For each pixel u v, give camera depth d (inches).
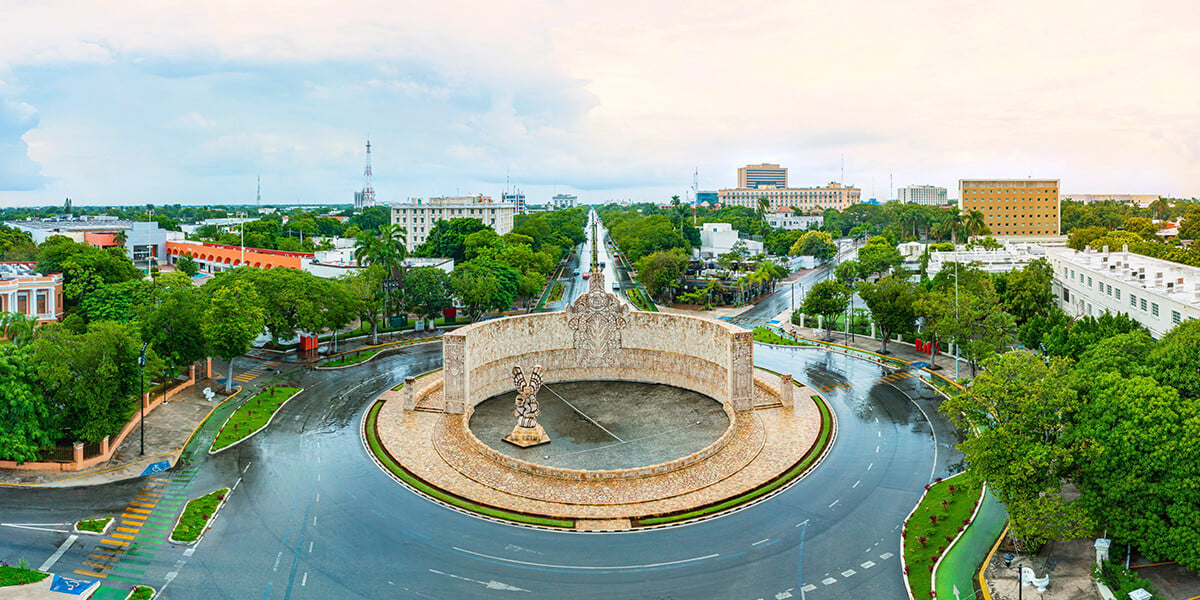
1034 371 2517.2
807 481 3213.6
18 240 7834.6
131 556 2527.1
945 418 4023.1
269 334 5625.0
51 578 2356.1
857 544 2650.1
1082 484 2409.0
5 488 3034.0
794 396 4429.1
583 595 2332.7
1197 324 2856.8
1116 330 3993.6
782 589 2363.4
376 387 4621.1
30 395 3097.9
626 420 4010.8
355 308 5526.6
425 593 2341.3
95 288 5585.6
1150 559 2311.8
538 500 3019.2
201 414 3998.5
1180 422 2246.6
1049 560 2461.9
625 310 4783.5
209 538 2667.3
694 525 2819.9
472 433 3732.8
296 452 3523.6
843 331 6387.8
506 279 7190.0
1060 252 6968.5
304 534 2711.6
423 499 3036.4
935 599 2281.0
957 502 2918.3
